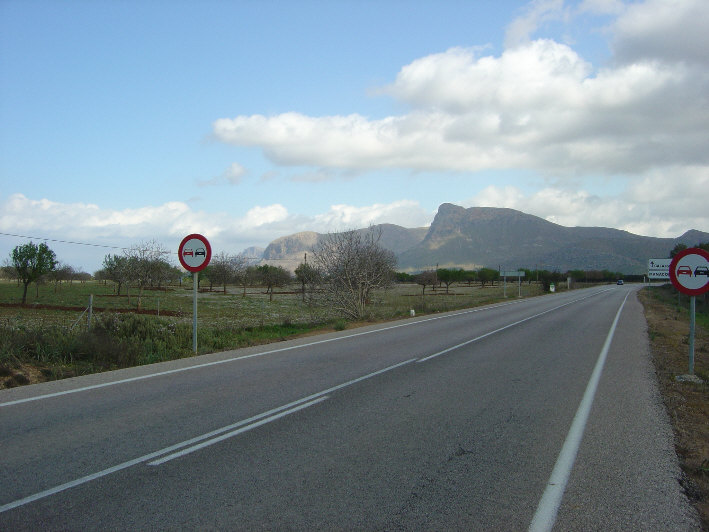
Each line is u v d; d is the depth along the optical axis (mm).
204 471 5148
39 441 6000
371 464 5406
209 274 59844
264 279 51031
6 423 6711
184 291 61844
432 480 5012
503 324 22516
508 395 8742
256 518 4172
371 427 6746
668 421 7309
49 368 10453
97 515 4195
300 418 7125
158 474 5062
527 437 6438
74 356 11805
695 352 14945
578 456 5781
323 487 4797
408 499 4574
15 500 4453
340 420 7059
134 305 36719
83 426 6613
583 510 4445
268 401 8055
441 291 76062
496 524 4156
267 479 4965
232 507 4359
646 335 19359
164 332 15156
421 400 8281
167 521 4105
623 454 5879
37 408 7473
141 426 6648
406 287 92375
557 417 7402
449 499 4594
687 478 5238
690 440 6547
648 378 10586
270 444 5996
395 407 7809
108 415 7145
